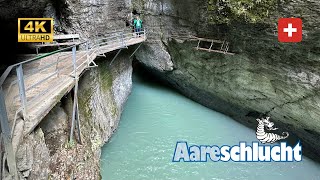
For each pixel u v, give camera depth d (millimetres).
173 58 21703
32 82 9609
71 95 10727
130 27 22766
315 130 14391
